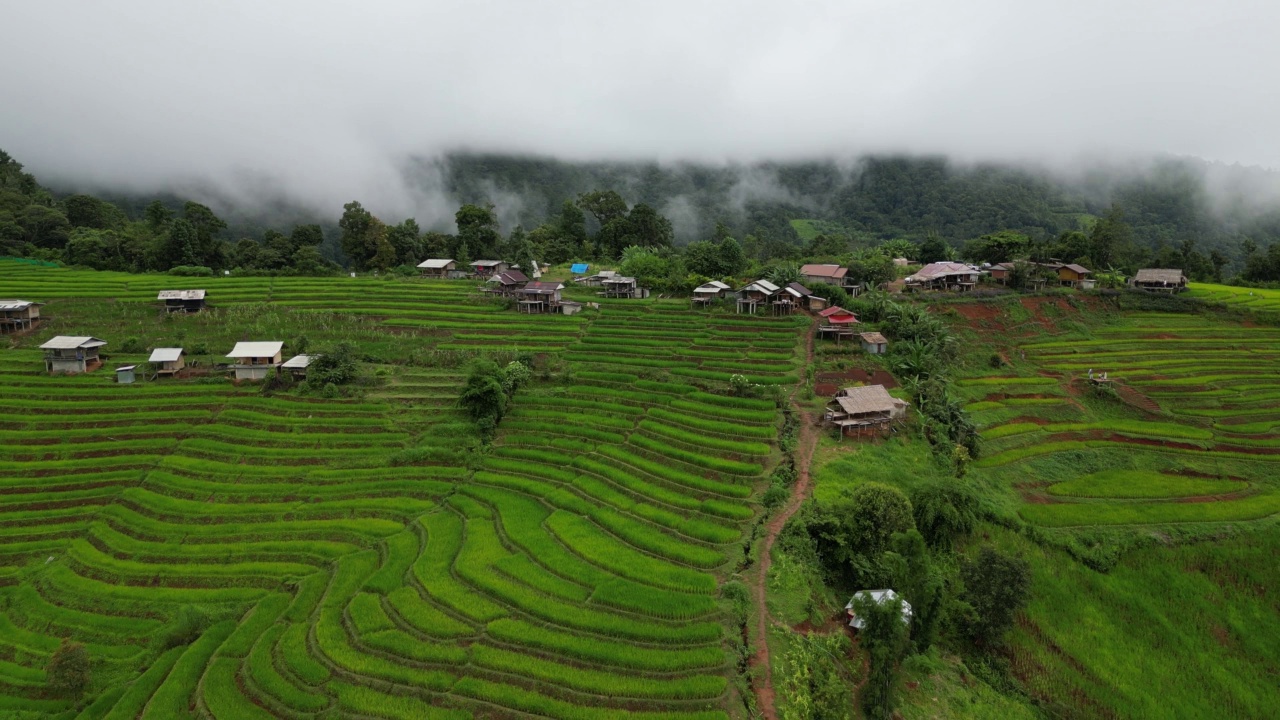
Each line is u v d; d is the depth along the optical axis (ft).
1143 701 136.87
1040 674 140.67
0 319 270.46
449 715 105.81
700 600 130.72
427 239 493.36
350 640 125.08
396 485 187.01
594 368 254.47
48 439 204.54
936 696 125.29
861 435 203.41
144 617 141.08
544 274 435.94
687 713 105.60
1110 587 162.20
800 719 104.17
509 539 157.17
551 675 112.78
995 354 278.26
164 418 218.38
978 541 171.42
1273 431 227.61
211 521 172.65
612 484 181.06
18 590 151.64
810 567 144.15
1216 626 155.12
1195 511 184.44
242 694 113.91
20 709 117.29
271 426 216.74
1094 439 223.30
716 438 199.62
